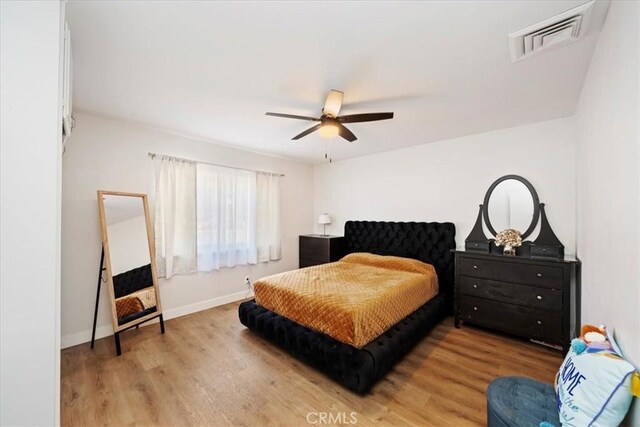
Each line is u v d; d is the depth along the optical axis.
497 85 2.13
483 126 3.09
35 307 0.94
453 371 2.16
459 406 1.76
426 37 1.55
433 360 2.32
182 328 3.03
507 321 2.69
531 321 2.55
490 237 3.23
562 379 1.25
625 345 1.13
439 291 3.52
